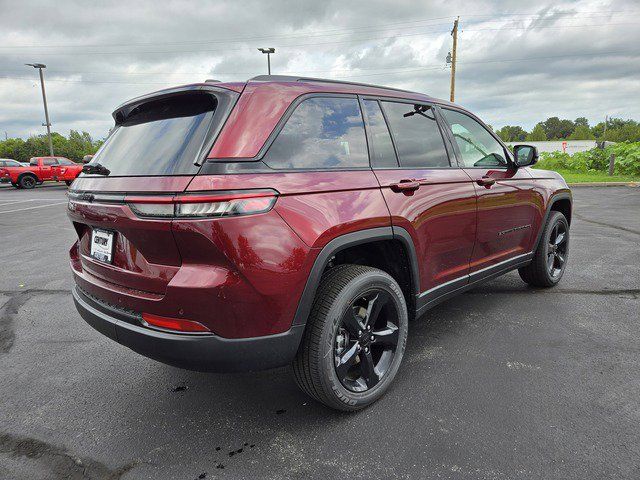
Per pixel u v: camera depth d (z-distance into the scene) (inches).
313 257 78.5
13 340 135.5
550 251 163.0
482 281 130.9
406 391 99.0
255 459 79.0
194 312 71.8
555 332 128.1
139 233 74.1
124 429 89.5
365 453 79.2
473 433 83.5
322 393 85.6
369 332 92.1
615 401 92.7
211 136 73.7
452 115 125.3
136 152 82.6
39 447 84.3
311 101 88.7
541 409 90.5
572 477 71.5
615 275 183.3
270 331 76.3
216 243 69.3
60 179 893.8
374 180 92.6
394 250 100.6
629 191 546.9
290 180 78.0
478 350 118.1
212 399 100.0
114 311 82.9
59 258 246.2
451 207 110.6
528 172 149.7
